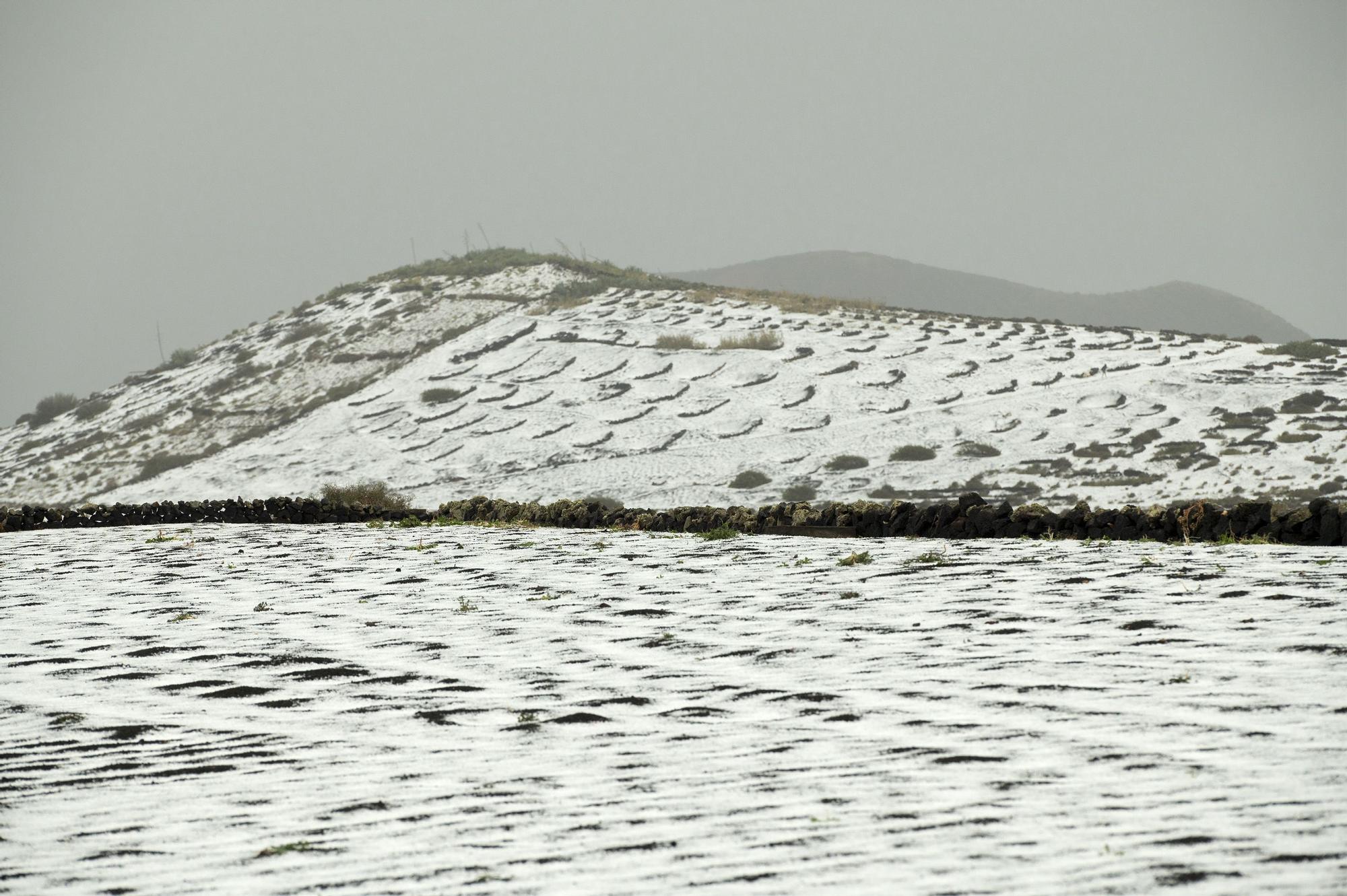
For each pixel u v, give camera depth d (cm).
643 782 1566
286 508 6900
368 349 19275
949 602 2817
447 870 1270
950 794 1432
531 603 3203
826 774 1553
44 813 1561
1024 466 11806
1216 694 1798
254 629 2975
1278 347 15350
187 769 1756
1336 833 1208
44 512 7175
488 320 19450
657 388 15500
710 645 2506
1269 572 2867
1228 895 1070
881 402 14425
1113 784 1423
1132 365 15012
